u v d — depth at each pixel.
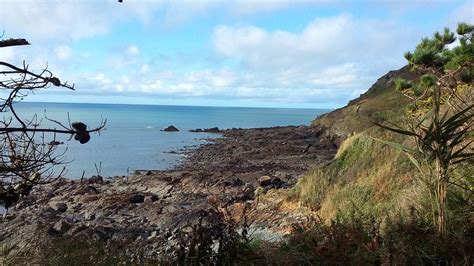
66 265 4.95
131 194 22.66
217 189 24.28
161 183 26.27
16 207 20.66
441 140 4.58
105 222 17.64
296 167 33.41
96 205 21.06
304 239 4.86
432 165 4.92
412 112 11.12
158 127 99.31
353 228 4.94
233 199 20.91
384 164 11.09
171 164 39.12
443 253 4.32
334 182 13.01
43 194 23.27
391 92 61.88
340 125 46.50
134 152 48.44
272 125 116.31
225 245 4.64
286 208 13.83
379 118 37.25
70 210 20.53
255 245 4.99
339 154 13.98
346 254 4.39
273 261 4.50
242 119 159.12
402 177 9.88
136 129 92.06
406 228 4.80
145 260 5.01
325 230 4.93
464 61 10.36
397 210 5.88
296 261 4.43
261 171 31.03
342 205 10.91
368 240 4.78
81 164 38.59
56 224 14.95
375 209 8.63
